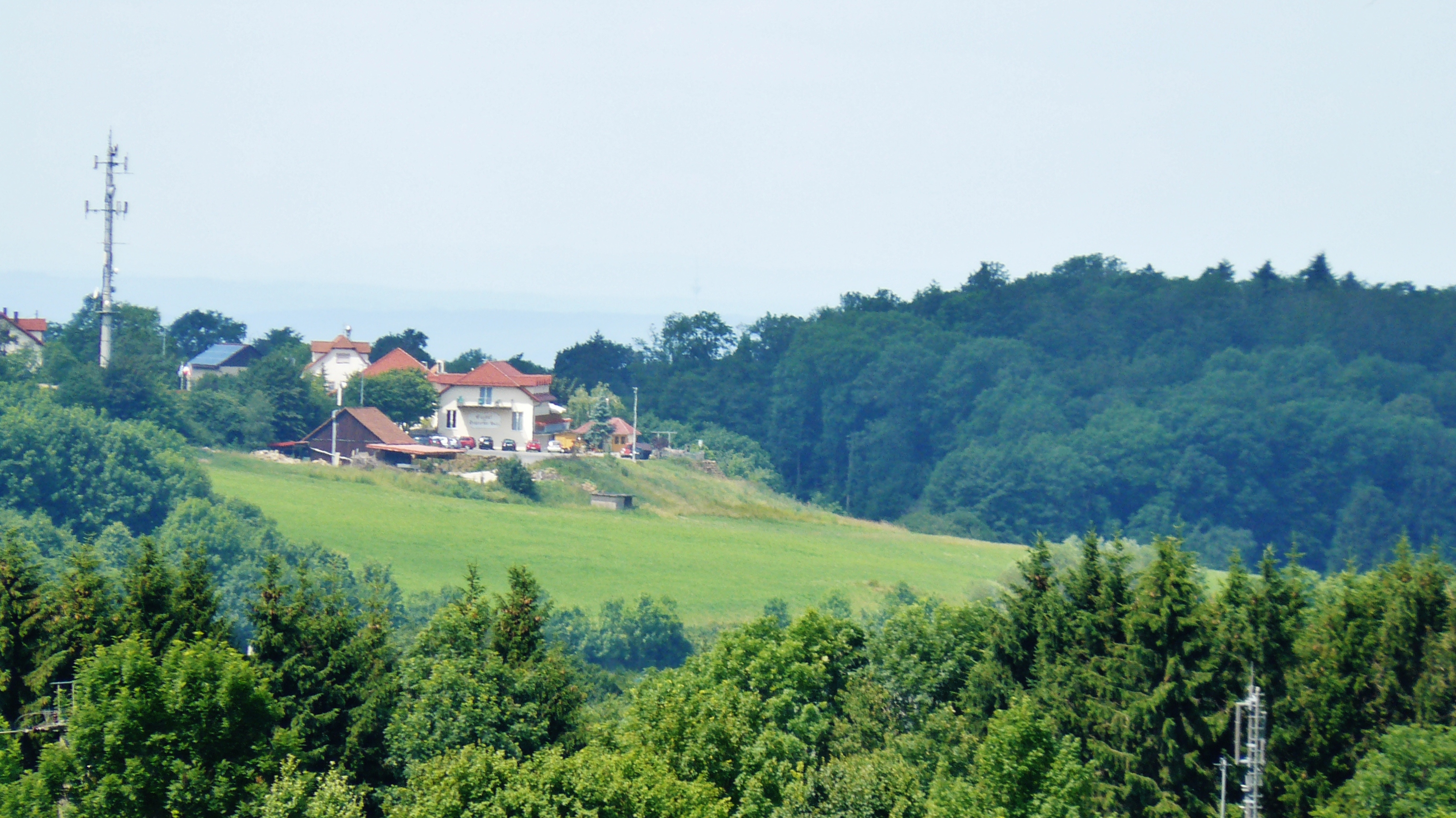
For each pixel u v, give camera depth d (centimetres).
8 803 11662
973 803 12062
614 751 13488
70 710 12900
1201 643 15038
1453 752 13050
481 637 15475
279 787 11756
